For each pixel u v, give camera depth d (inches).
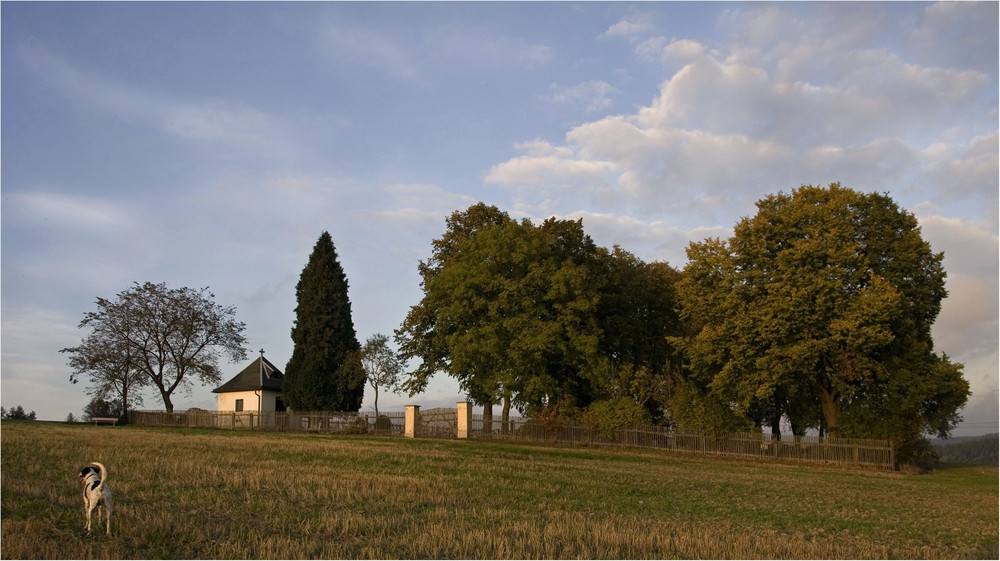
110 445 1187.9
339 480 842.2
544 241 2190.0
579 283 2064.5
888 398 1764.3
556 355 2127.2
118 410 2573.8
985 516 925.8
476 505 753.6
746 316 1781.5
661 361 2438.5
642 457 1712.6
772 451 1809.8
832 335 1685.5
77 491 684.7
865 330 1625.2
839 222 1772.9
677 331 2493.8
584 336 2037.4
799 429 2207.2
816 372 1831.9
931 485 1422.2
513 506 764.0
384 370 2436.0
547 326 2004.2
